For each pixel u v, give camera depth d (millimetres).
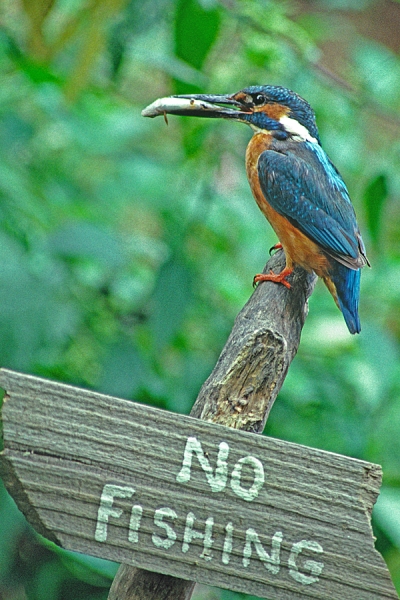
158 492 3705
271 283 5613
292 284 5672
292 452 3836
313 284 7340
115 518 3658
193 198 8070
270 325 4980
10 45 8242
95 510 3639
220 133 8055
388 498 7105
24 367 6641
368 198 7871
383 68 8898
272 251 8016
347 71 9344
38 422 3596
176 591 3902
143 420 3717
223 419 4121
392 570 7484
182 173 8219
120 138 8250
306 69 8516
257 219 8781
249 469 3799
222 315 8008
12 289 6738
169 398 7223
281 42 8328
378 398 7199
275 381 4203
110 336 7617
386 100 8992
